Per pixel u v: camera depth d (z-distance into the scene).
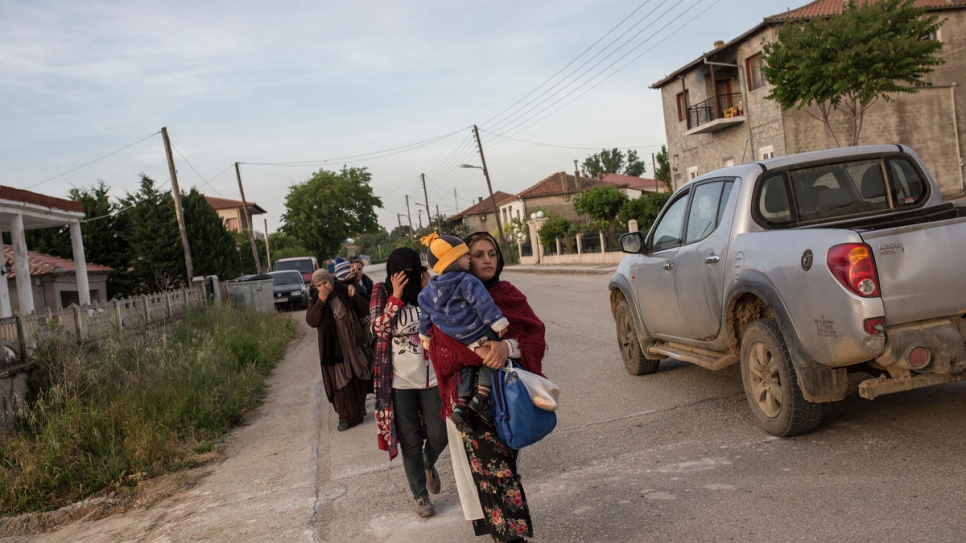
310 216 79.69
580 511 4.11
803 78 20.80
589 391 7.26
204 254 31.44
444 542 3.94
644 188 68.19
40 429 7.07
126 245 30.48
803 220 5.43
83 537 4.83
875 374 4.70
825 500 3.78
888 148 5.70
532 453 5.42
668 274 6.43
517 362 3.67
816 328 4.44
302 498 5.05
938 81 27.34
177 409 7.56
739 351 5.56
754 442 4.95
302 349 14.30
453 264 3.59
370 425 7.18
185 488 5.67
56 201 16.70
